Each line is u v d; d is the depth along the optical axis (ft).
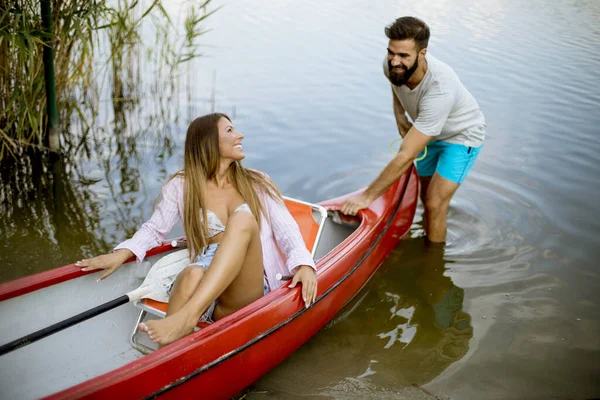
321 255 13.33
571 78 24.12
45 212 14.61
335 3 33.04
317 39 27.27
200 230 9.87
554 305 12.47
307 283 10.11
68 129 18.86
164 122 19.61
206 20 27.89
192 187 9.79
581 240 14.73
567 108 21.56
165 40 20.94
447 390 10.15
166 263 10.00
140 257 10.07
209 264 9.46
